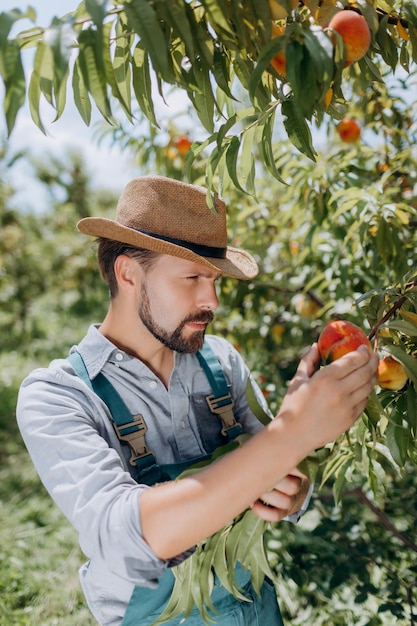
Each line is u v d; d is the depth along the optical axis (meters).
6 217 8.90
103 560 0.92
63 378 1.18
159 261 1.19
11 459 4.85
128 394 1.23
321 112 0.98
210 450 1.29
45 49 0.85
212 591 1.21
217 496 0.83
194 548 0.96
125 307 1.25
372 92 2.29
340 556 2.25
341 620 2.25
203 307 1.21
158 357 1.29
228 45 0.94
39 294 9.68
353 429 1.44
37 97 0.88
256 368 2.95
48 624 2.64
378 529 2.43
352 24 0.91
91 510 0.93
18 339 9.34
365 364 0.89
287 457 0.84
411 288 1.11
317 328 2.88
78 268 9.04
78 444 1.04
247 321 3.09
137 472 1.18
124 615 1.17
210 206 1.08
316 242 2.25
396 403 1.15
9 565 3.12
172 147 2.88
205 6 0.89
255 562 1.06
